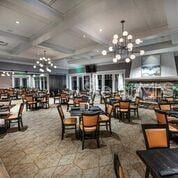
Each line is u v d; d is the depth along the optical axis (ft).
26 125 17.46
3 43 24.49
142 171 8.34
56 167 8.82
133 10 13.93
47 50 28.32
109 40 22.33
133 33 19.79
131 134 14.12
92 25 17.28
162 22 16.61
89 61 38.42
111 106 14.51
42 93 35.04
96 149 11.07
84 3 12.48
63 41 24.07
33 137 13.64
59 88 52.54
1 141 12.76
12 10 13.96
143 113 23.67
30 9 12.88
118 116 20.25
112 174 8.10
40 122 18.78
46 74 48.03
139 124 17.43
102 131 14.97
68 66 47.75
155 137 7.20
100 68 43.01
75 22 15.20
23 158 9.89
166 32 17.66
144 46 26.25
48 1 12.41
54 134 14.38
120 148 11.21
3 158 9.91
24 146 11.73
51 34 18.72
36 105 28.17
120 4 12.40
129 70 36.40
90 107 15.99
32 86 59.11
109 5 12.01
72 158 9.82
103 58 34.45
